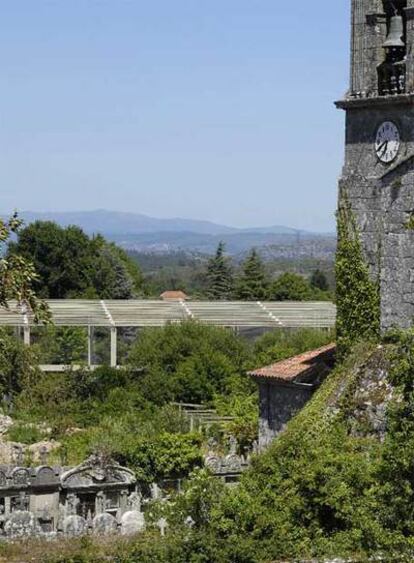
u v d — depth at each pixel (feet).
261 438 204.03
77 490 203.72
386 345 178.19
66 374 334.24
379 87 196.65
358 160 196.44
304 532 146.30
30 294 166.71
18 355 282.15
